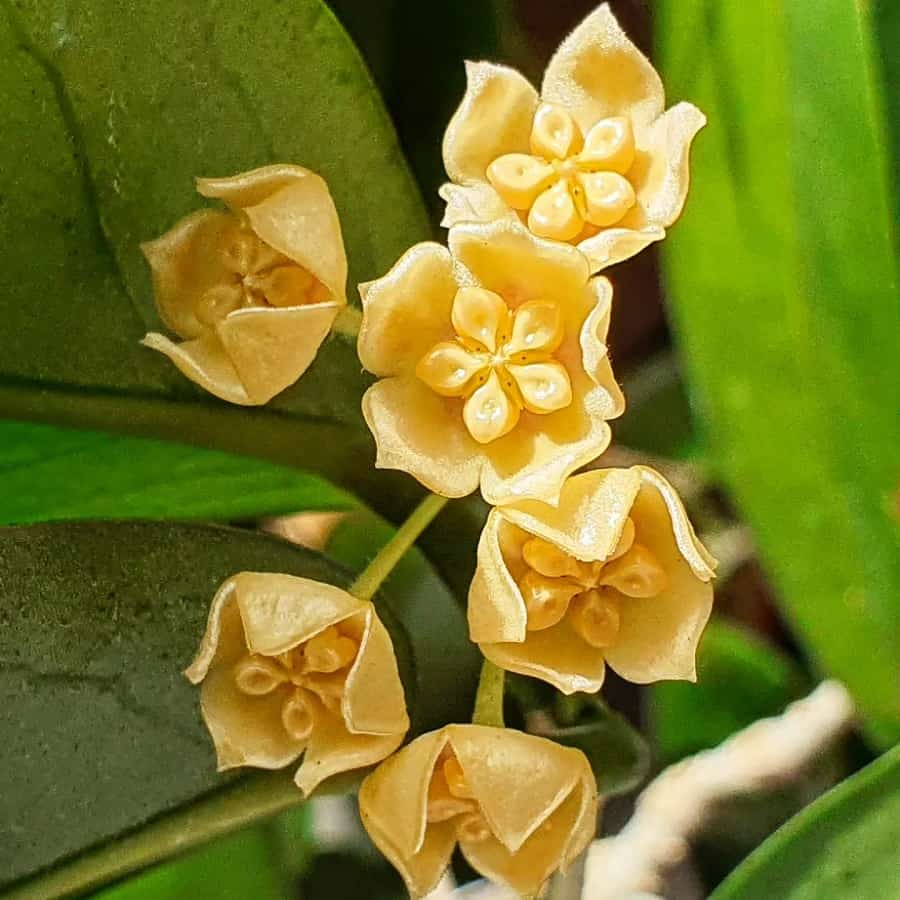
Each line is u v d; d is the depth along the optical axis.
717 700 0.13
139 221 0.08
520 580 0.07
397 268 0.07
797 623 0.10
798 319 0.10
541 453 0.07
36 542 0.08
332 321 0.07
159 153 0.08
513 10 0.13
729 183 0.10
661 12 0.10
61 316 0.08
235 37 0.08
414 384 0.07
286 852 0.13
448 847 0.07
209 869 0.13
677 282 0.10
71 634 0.08
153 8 0.08
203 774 0.08
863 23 0.09
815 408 0.10
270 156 0.08
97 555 0.09
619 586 0.07
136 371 0.08
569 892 0.10
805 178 0.09
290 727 0.07
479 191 0.07
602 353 0.07
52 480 0.09
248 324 0.07
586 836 0.07
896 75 0.09
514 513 0.07
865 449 0.10
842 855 0.08
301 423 0.08
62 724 0.08
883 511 0.10
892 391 0.10
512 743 0.07
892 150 0.09
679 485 0.14
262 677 0.07
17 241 0.08
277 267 0.07
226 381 0.07
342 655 0.07
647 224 0.07
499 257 0.07
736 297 0.10
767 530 0.10
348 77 0.08
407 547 0.07
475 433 0.07
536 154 0.07
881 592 0.10
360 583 0.07
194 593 0.09
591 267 0.07
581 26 0.08
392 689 0.07
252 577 0.07
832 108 0.09
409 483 0.09
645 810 0.12
